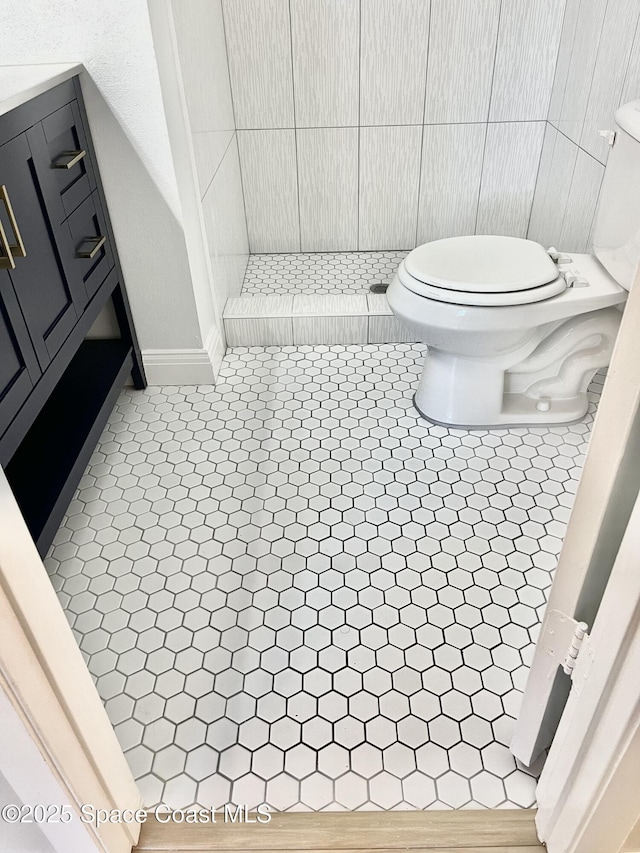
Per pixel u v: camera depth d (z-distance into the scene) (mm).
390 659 1275
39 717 719
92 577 1450
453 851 991
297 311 2225
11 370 1189
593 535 754
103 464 1760
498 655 1279
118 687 1239
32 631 687
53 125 1378
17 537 664
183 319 1933
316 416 1924
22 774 772
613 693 740
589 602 825
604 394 700
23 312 1231
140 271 1843
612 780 781
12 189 1195
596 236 1675
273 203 2580
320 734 1159
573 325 1765
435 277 1611
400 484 1678
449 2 2139
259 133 2424
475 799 1062
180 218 1750
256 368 2148
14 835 891
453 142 2412
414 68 2271
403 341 2262
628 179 1490
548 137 2330
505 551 1492
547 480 1688
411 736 1151
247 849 1000
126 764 984
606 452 705
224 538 1538
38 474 1439
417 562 1469
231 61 2275
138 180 1691
